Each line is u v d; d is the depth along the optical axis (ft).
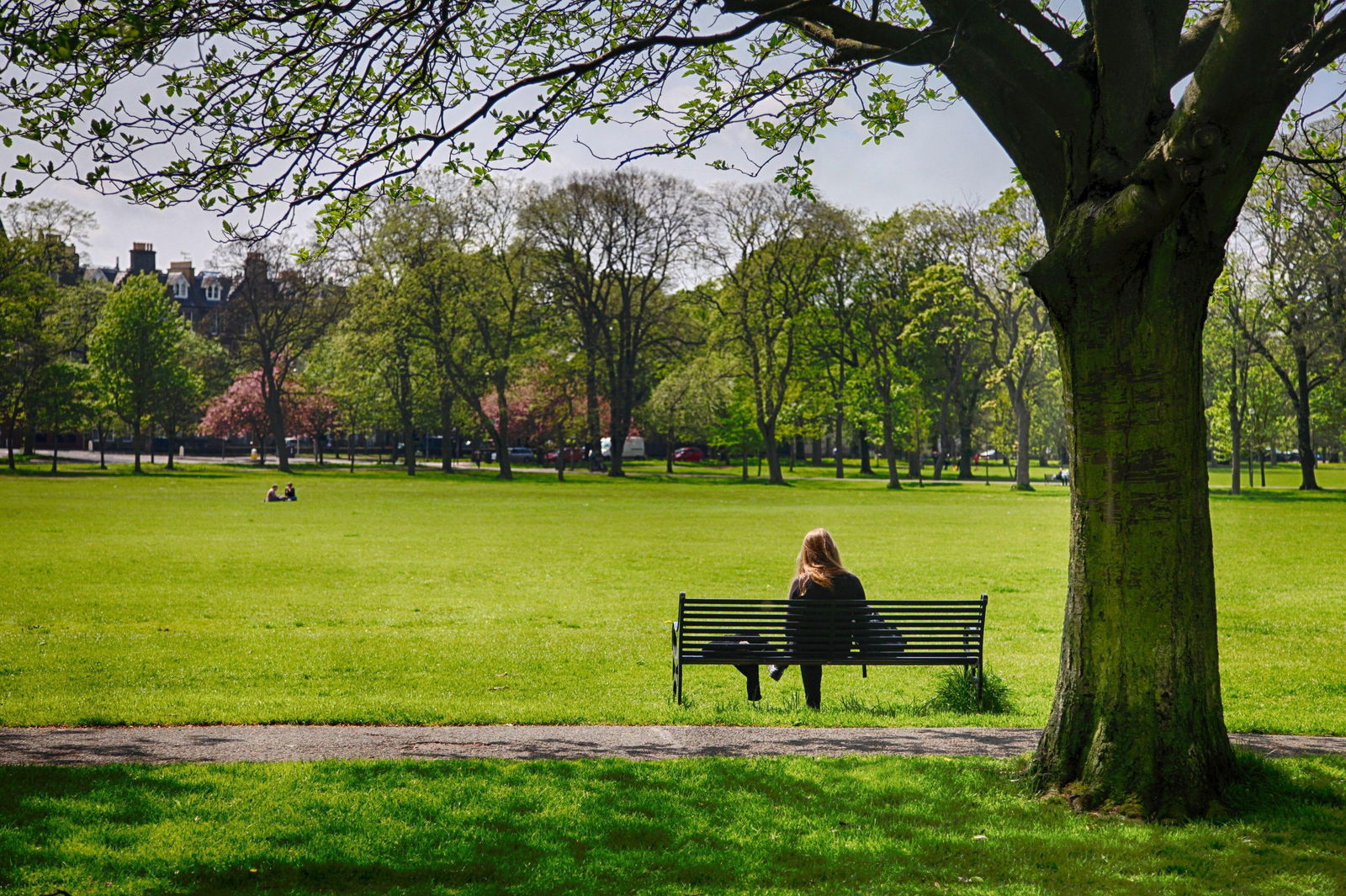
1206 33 23.90
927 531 118.83
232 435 316.19
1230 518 131.64
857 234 218.79
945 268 191.62
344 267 233.35
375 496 171.32
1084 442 22.90
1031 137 23.56
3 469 232.12
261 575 75.82
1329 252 144.87
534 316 243.19
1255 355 188.03
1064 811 21.74
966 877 18.12
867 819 21.08
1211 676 22.50
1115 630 22.43
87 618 56.44
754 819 21.02
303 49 26.63
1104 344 22.35
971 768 24.79
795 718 32.17
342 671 43.60
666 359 276.21
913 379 227.40
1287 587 71.61
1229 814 21.33
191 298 449.06
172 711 32.42
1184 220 21.58
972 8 21.95
